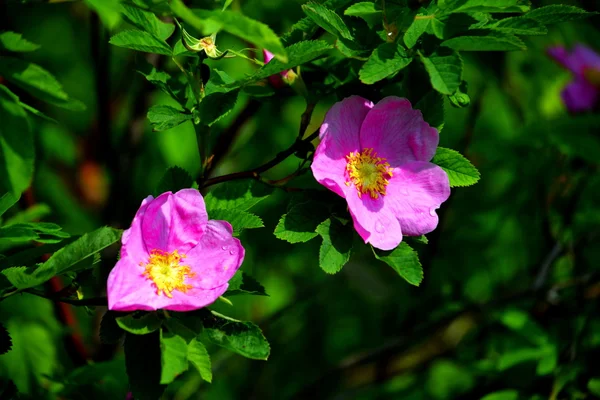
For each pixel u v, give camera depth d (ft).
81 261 2.10
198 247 2.13
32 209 2.49
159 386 2.08
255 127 2.90
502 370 2.70
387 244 2.16
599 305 2.77
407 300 2.96
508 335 2.84
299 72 2.25
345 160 2.18
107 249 2.60
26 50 2.08
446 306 2.87
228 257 2.12
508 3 2.12
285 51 2.06
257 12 2.60
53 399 2.48
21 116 2.05
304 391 2.95
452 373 2.92
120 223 2.74
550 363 2.63
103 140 2.71
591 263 2.90
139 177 2.97
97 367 2.43
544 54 2.93
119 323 2.05
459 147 2.91
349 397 2.95
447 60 2.12
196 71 2.20
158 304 2.07
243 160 2.94
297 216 2.16
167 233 2.11
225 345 2.09
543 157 2.87
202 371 2.06
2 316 2.63
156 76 2.25
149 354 2.08
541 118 2.98
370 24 2.27
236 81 2.16
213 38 2.19
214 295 2.10
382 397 2.93
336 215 2.17
